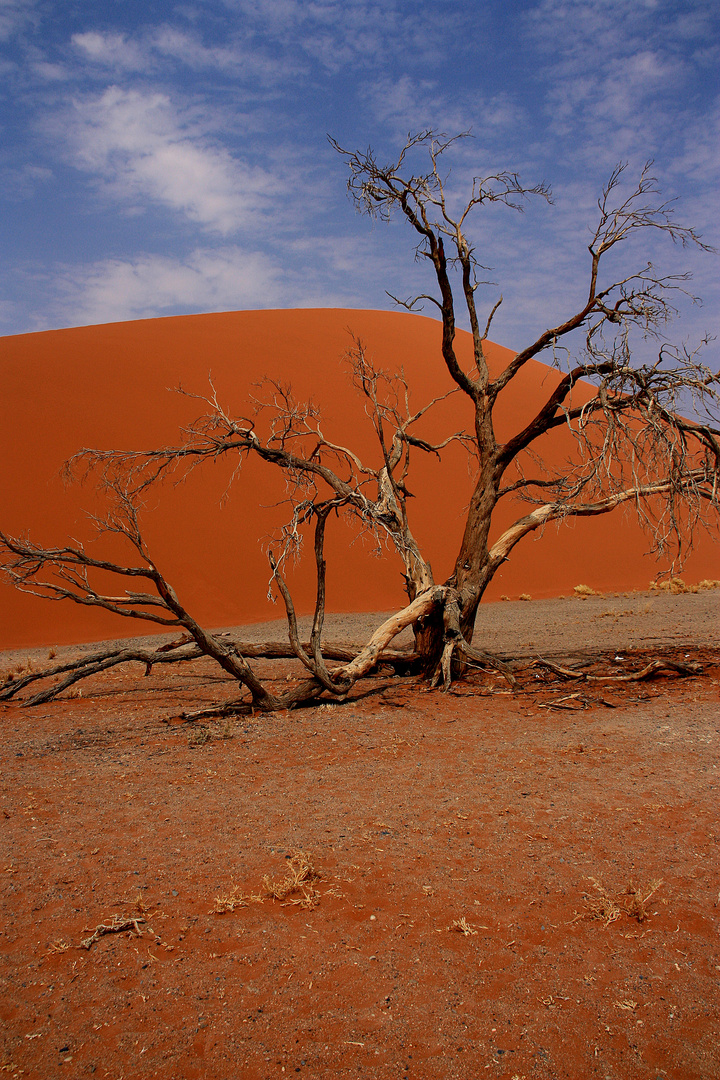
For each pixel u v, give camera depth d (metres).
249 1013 3.07
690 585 32.03
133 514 8.84
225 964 3.43
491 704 9.29
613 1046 2.81
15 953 3.57
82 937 3.71
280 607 23.75
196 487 26.53
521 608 24.67
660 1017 2.96
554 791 5.75
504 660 12.85
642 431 9.38
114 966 3.44
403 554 11.59
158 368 31.08
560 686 10.27
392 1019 3.01
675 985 3.16
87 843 4.99
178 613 8.76
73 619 21.31
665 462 9.74
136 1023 3.02
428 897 4.03
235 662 8.96
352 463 12.56
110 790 6.21
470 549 11.23
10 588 21.53
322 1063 2.77
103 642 19.41
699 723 7.77
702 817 5.05
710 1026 2.89
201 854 4.73
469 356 43.78
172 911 3.96
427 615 11.17
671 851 4.51
